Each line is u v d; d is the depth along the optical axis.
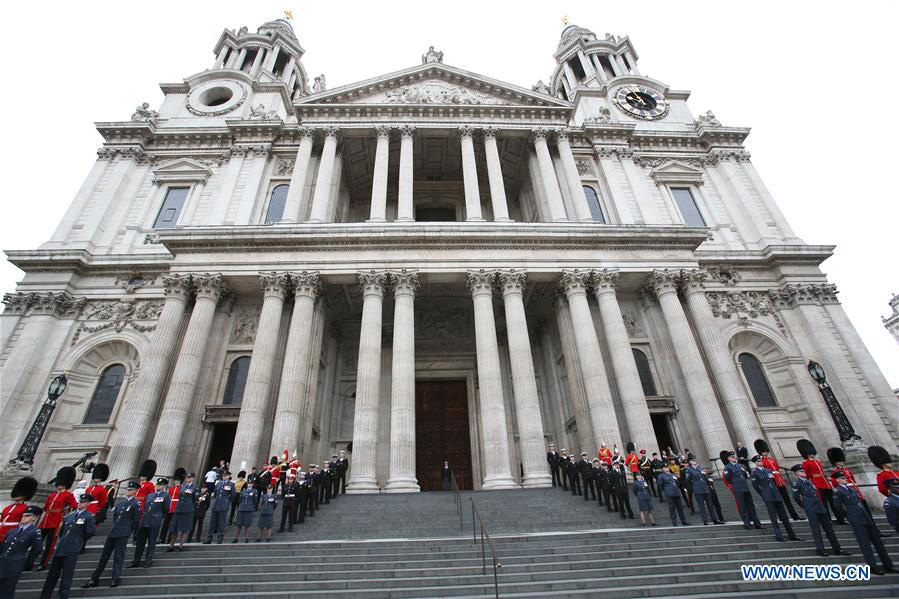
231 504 15.26
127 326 27.98
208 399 25.06
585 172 35.78
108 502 16.88
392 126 33.19
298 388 23.39
